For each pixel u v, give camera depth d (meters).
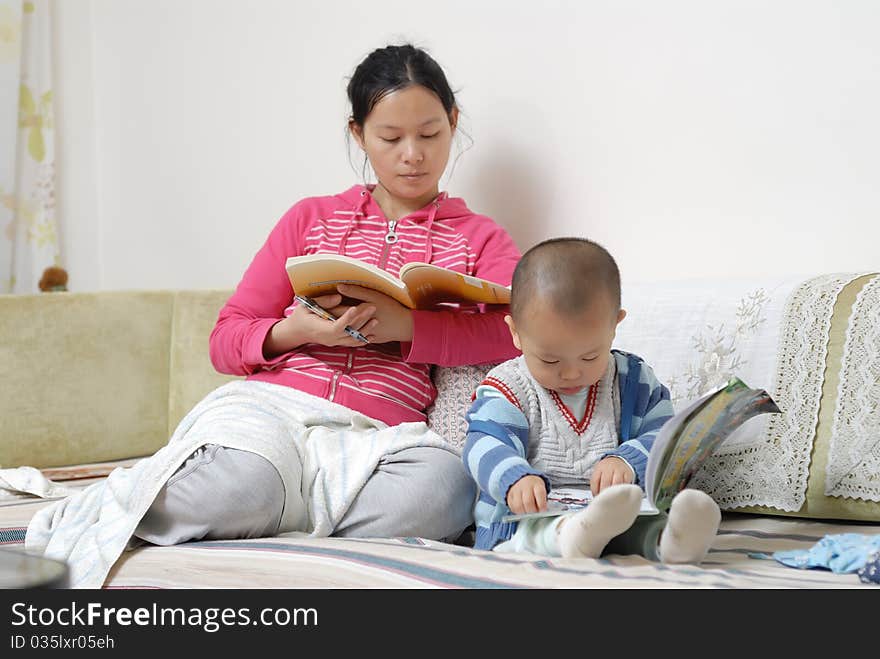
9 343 2.41
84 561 1.28
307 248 1.77
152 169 3.13
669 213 1.85
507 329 1.62
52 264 3.25
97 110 3.34
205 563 1.24
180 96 3.01
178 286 3.06
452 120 1.84
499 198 2.13
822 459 1.42
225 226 2.88
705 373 1.59
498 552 1.28
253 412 1.49
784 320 1.52
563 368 1.31
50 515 1.46
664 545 1.13
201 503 1.36
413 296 1.53
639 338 1.68
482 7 2.13
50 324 2.46
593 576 1.06
